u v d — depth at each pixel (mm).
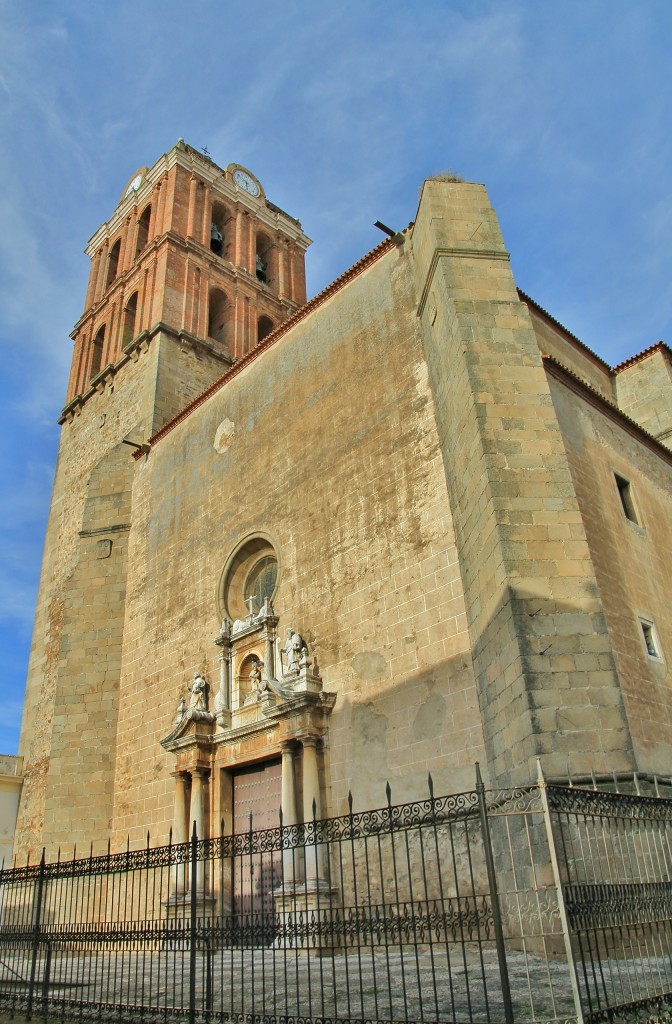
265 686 20219
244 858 19609
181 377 35000
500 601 13836
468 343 16453
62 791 26047
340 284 23906
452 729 15656
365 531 19484
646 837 9172
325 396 22797
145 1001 10539
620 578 15594
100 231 47312
